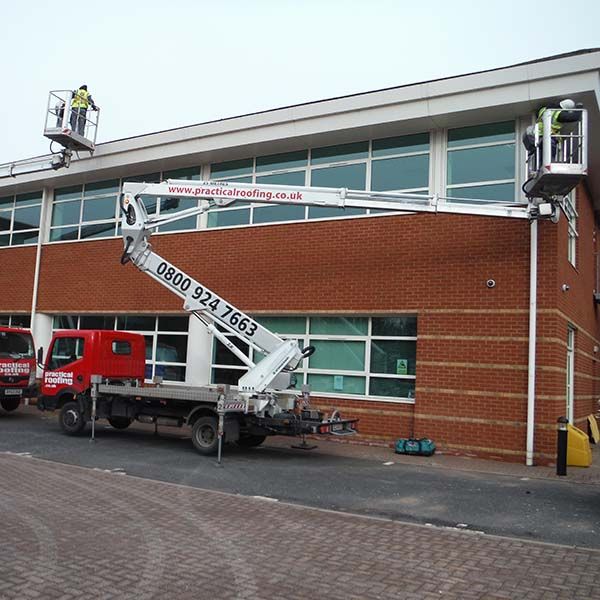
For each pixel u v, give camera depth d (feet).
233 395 36.55
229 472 32.32
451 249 41.83
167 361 54.29
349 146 47.47
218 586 16.60
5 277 65.77
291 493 28.07
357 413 44.19
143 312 55.16
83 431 44.19
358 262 44.96
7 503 24.63
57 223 63.57
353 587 16.88
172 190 39.96
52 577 16.81
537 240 38.91
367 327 45.11
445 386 40.86
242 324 39.22
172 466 33.47
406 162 45.09
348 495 28.04
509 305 39.52
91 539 20.29
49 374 44.55
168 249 53.72
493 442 38.96
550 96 38.27
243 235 50.16
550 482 32.55
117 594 15.83
